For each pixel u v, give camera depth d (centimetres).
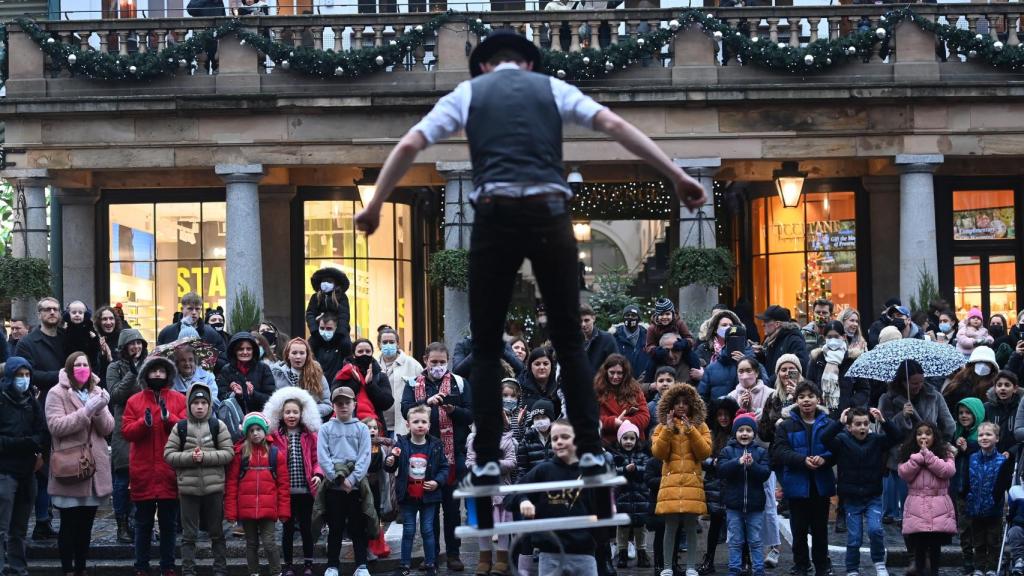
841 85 2112
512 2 2386
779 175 2153
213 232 2391
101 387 1397
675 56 2150
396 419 1520
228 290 2166
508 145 503
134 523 1408
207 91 2166
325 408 1359
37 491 1404
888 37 2144
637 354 1570
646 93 2122
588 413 531
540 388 1338
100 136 2169
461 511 1479
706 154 2139
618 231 5338
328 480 1249
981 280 2369
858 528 1228
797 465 1237
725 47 2169
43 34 2167
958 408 1330
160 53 2138
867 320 2358
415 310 2503
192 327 1516
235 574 1315
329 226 2405
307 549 1284
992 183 2369
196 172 2367
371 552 1324
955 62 2158
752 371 1353
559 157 512
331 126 2159
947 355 1315
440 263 2091
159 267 2392
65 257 2367
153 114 2159
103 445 1282
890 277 2352
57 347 1402
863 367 1317
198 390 1250
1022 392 1305
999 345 1652
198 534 1430
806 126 2142
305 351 1390
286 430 1278
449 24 2156
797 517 1263
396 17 2159
